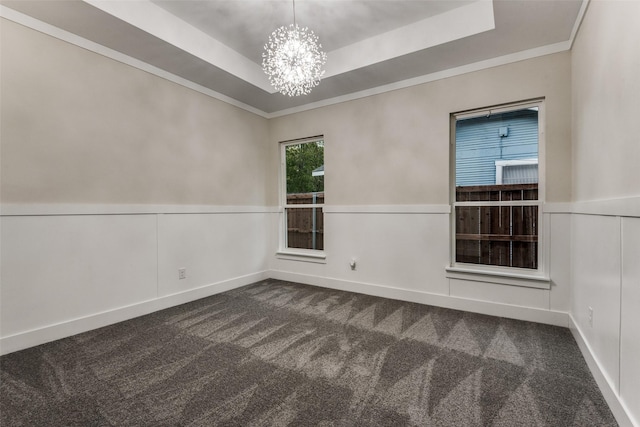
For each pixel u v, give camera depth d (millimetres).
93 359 1944
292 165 4312
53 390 1615
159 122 2957
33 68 2141
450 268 2957
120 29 2293
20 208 2084
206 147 3432
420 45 2602
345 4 2393
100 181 2518
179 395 1572
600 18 1706
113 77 2598
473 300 2848
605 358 1555
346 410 1448
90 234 2451
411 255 3197
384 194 3365
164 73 2986
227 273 3674
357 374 1767
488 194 2904
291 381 1698
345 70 3020
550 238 2527
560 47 2465
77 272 2371
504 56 2686
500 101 2719
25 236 2111
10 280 2045
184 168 3195
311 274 3949
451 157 3066
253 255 4062
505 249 2820
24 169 2105
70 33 2320
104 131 2541
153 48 2578
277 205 4312
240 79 3203
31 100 2135
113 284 2592
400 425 1345
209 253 3455
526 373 1766
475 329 2424
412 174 3186
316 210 4055
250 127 4035
